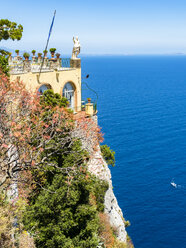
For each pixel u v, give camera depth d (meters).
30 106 20.36
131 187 76.19
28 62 29.70
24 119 20.33
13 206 18.42
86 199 24.33
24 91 20.11
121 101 193.00
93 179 32.50
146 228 60.56
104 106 172.38
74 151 22.44
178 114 157.88
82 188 23.44
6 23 27.42
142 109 168.88
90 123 26.05
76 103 38.19
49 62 33.53
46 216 20.34
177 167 89.00
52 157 22.77
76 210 22.42
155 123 137.88
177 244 56.28
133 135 117.50
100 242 28.92
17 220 18.73
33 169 21.80
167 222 62.62
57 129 21.20
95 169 33.53
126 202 69.38
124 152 99.06
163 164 90.88
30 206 20.72
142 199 70.81
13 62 33.72
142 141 110.81
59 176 21.64
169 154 99.06
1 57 25.84
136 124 134.38
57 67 34.00
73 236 22.69
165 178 81.88
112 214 36.50
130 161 92.06
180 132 124.12
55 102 27.55
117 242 32.84
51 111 24.55
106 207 34.69
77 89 37.91
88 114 36.12
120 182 78.62
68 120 24.31
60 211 20.72
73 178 22.33
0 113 18.39
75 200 21.53
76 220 22.39
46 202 20.19
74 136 23.88
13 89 20.22
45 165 21.95
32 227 19.73
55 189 21.19
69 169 22.58
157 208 67.38
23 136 18.58
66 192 21.41
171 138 116.00
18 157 18.25
